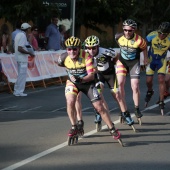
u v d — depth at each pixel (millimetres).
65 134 9906
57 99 14812
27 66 16609
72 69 8844
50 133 10000
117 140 9320
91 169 7516
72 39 8633
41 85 17969
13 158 8133
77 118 9672
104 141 9328
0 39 17125
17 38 15266
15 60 16281
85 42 9508
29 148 8789
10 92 15992
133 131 10258
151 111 12586
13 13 19500
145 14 29984
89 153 8453
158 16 31953
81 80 8656
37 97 15234
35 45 18266
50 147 8867
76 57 8734
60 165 7715
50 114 12281
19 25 15984
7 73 15984
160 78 12023
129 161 7973
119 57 10922
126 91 16344
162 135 9891
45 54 18062
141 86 17750
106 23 24719
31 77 17141
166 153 8492
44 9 19922
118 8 23531
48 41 19172
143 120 11414
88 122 11117
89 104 13648
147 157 8227
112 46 26078
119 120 11383
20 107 13367
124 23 10664
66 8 21078
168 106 13305
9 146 8938
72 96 8883
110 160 8023
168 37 11938
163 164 7828
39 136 9734
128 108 13008
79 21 23359
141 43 10680
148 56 12164
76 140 9141
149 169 7551
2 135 9844
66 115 12133
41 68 17734
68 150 8656
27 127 10617
